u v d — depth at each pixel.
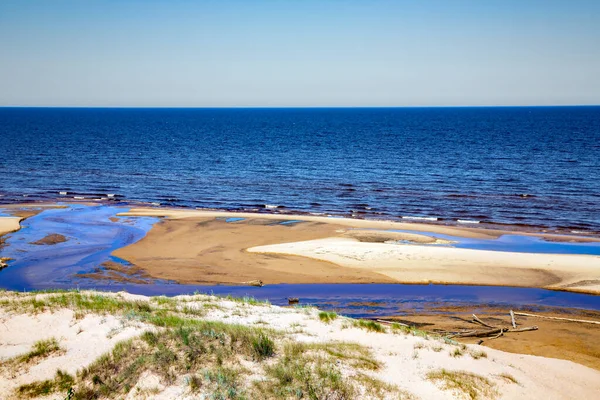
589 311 18.62
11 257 25.73
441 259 25.16
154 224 33.28
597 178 50.88
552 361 12.90
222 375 8.47
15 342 9.75
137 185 50.44
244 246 28.02
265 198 44.03
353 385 8.75
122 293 15.13
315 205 41.09
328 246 27.58
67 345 9.57
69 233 30.83
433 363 10.53
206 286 21.84
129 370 8.46
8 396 7.82
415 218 36.25
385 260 25.09
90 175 56.44
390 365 10.09
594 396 10.54
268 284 22.12
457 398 8.95
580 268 23.58
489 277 22.73
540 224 33.97
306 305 17.75
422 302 19.78
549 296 20.52
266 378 8.60
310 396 8.17
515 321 17.39
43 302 11.97
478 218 36.00
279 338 10.91
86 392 7.98
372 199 43.12
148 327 10.58
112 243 28.69
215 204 41.62
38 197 43.38
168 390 8.06
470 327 16.77
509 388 9.81
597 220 34.94
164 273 23.50
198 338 9.72
